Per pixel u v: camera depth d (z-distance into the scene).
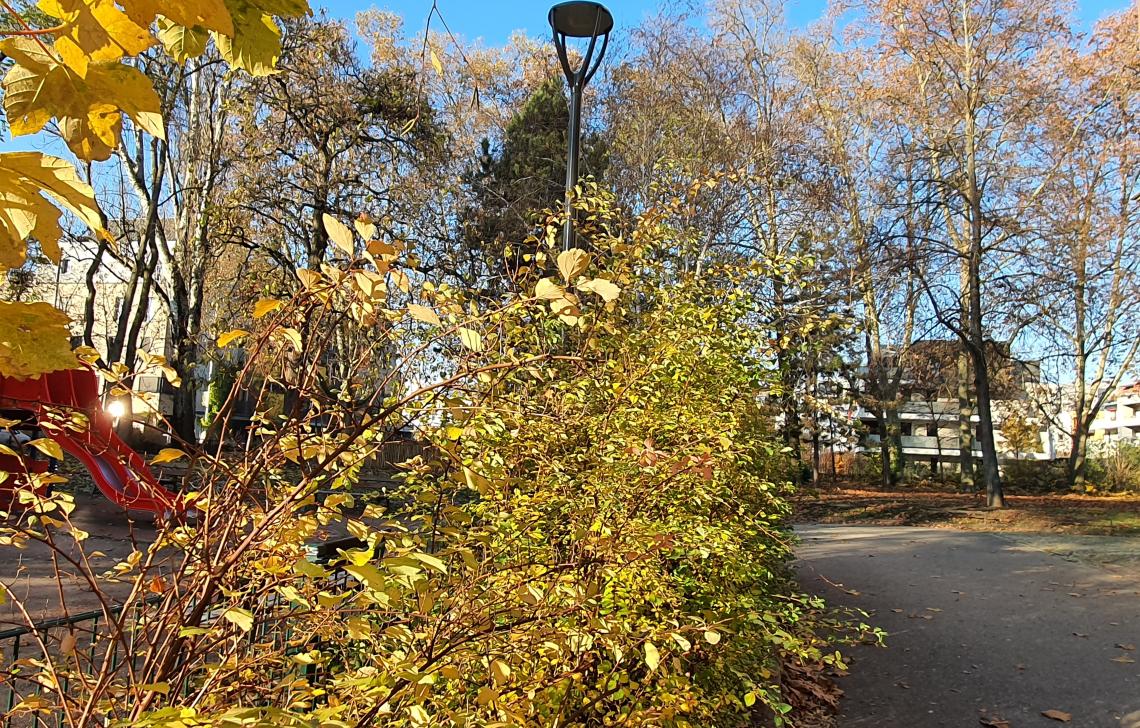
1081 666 6.44
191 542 1.58
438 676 1.89
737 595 3.33
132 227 17.77
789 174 18.97
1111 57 19.77
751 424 5.18
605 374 3.74
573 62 20.23
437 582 1.89
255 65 0.83
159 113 0.70
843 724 5.14
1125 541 13.84
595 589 2.16
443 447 1.69
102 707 1.49
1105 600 8.92
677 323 4.56
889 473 30.64
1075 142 19.78
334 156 15.65
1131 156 19.80
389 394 1.93
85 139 0.73
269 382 1.69
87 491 11.25
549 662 2.31
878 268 18.03
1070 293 18.33
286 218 15.97
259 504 1.73
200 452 1.61
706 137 17.42
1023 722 5.23
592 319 3.34
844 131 24.42
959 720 5.25
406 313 1.69
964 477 27.83
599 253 4.93
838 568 11.02
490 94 22.08
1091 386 26.95
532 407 3.08
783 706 2.74
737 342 5.03
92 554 2.10
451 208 16.09
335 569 1.89
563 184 16.72
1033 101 19.08
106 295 21.19
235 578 1.68
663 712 2.45
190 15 0.67
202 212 15.80
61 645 1.68
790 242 14.15
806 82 23.42
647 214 4.61
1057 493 25.98
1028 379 27.05
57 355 0.73
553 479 3.09
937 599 8.96
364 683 1.53
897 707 5.47
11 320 0.72
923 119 20.62
